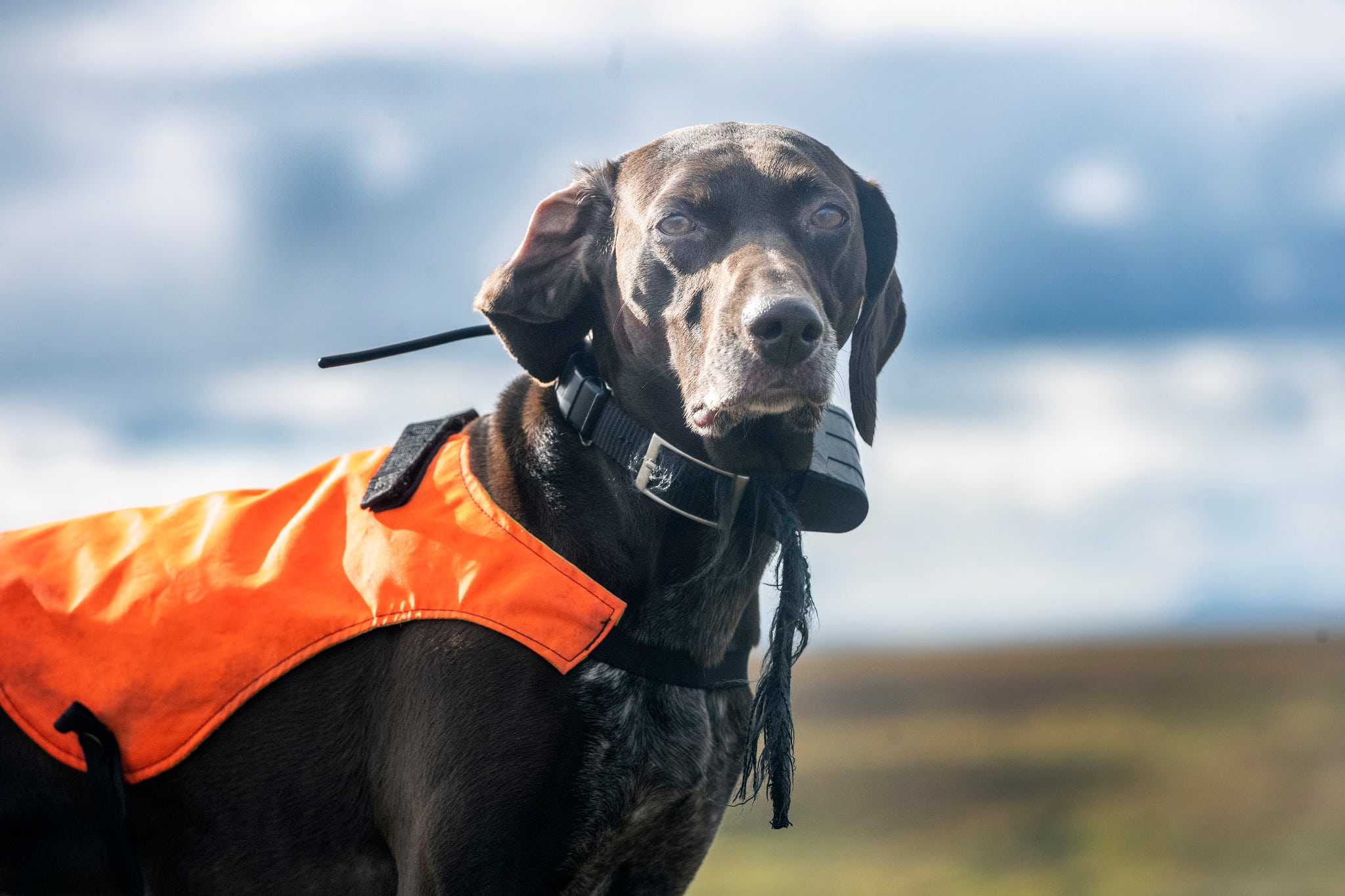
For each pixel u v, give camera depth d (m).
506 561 2.77
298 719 2.84
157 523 3.12
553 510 2.85
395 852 2.79
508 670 2.69
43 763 2.89
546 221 2.99
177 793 2.85
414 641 2.76
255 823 2.85
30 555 3.06
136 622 2.89
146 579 2.95
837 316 2.89
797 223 2.82
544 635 2.70
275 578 2.89
